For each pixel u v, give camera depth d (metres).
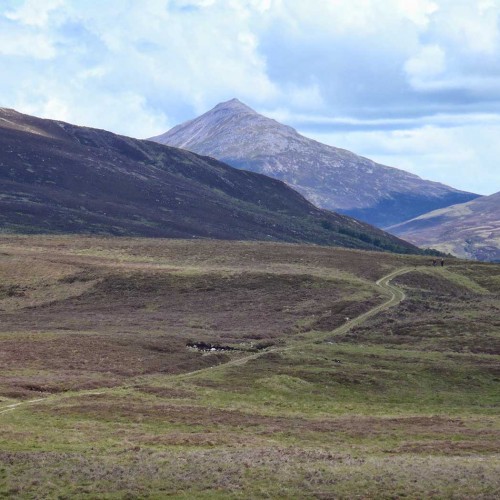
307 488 52.22
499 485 52.03
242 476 54.41
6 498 50.72
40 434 66.19
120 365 104.19
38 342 114.75
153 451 60.94
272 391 95.06
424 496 50.66
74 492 51.78
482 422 80.50
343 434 72.81
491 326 137.62
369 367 108.88
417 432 74.25
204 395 90.19
